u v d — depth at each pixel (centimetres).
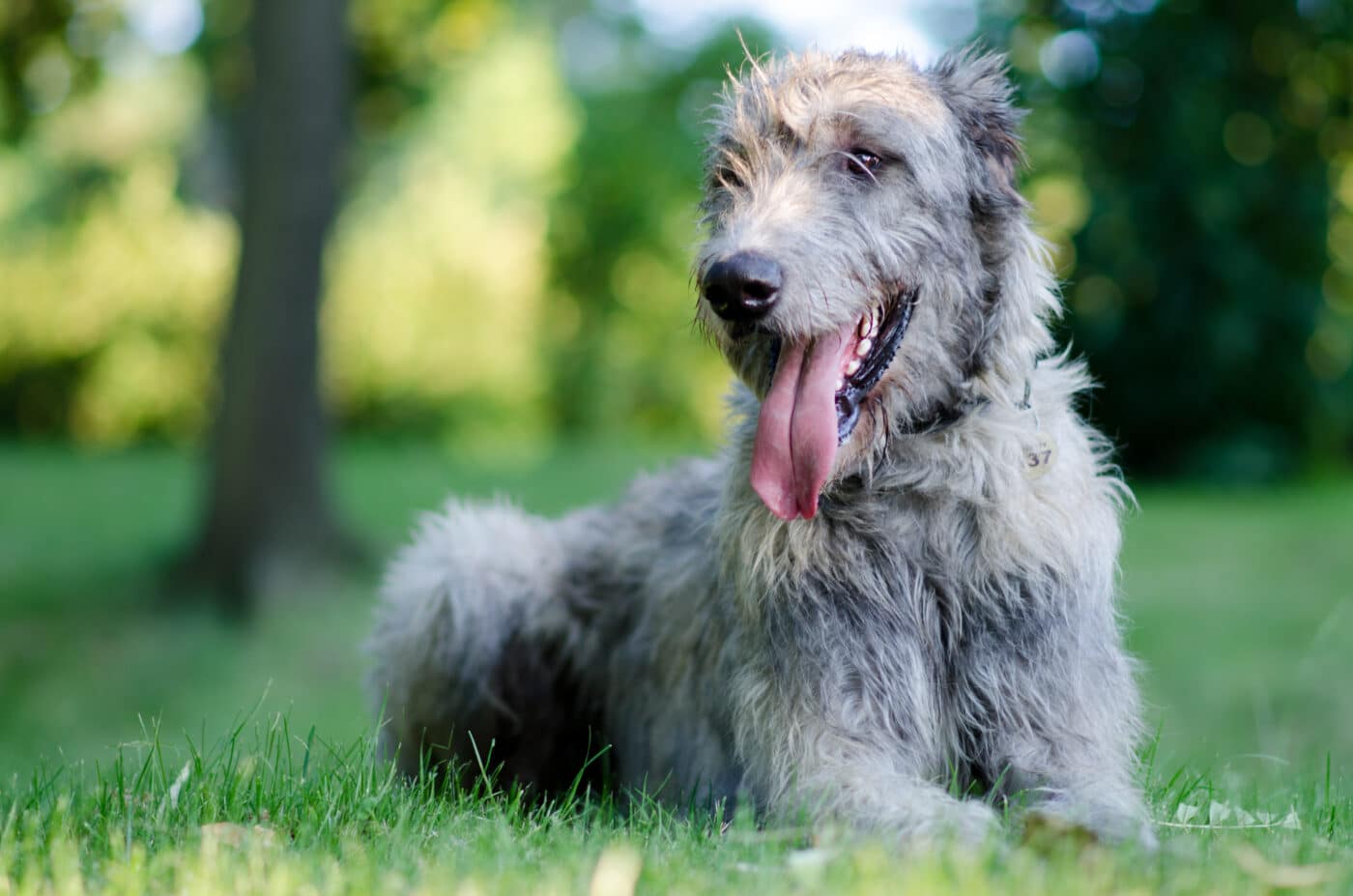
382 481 2422
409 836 414
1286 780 657
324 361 1644
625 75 4400
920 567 481
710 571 546
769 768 480
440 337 4088
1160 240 2503
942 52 545
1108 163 2559
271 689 1399
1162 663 1288
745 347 508
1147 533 1875
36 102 2069
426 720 615
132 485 2427
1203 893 337
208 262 3703
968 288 502
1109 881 342
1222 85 2528
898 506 486
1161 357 2556
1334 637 1332
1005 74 552
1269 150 2556
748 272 461
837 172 495
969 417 491
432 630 610
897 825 413
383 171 3838
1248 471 2473
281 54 1588
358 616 1562
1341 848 399
